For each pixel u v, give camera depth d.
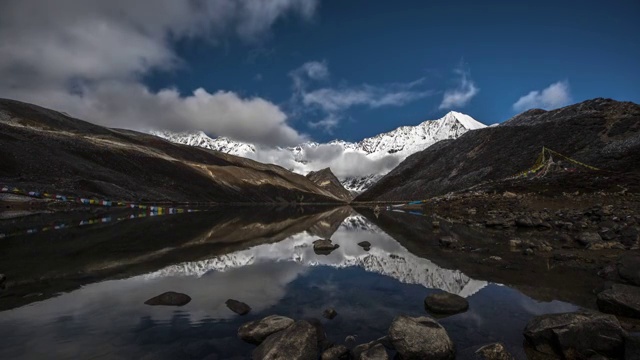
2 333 8.30
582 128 80.94
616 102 87.94
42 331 8.44
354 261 18.25
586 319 7.33
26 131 104.38
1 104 155.25
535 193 43.03
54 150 94.19
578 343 6.98
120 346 7.64
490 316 9.50
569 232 22.92
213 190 165.88
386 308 10.45
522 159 85.56
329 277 14.60
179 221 44.31
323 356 7.10
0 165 68.19
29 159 78.31
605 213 25.67
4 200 50.69
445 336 7.48
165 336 8.23
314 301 11.18
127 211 59.25
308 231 36.62
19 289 12.23
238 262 17.94
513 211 35.22
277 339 7.27
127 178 109.31
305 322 7.86
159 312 9.95
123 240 24.83
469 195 57.06
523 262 15.79
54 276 14.16
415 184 136.38
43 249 20.45
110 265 16.44
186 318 9.49
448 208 49.69
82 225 34.62
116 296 11.51
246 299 11.36
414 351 7.10
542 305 10.21
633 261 12.17
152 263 17.16
